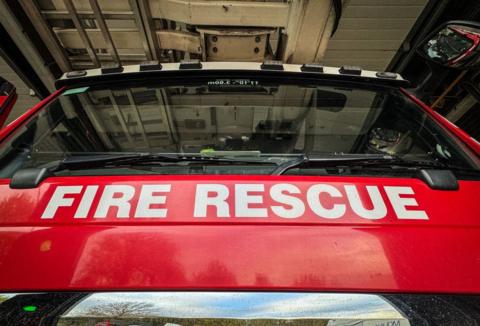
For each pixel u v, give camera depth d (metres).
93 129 1.72
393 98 1.88
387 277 0.94
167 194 1.14
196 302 0.88
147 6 2.06
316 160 1.33
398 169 1.35
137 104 1.87
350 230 1.04
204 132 1.86
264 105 1.94
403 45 3.37
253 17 2.04
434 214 1.11
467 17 2.88
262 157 1.42
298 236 1.02
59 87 1.88
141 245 0.98
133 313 0.86
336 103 1.92
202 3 1.99
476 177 1.31
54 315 0.86
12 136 1.46
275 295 0.89
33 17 2.04
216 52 2.28
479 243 1.03
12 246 0.99
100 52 2.41
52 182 1.19
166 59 2.49
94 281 0.91
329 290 0.91
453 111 3.06
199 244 0.98
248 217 1.07
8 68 3.88
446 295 0.92
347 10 3.21
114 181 1.19
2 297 0.89
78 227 1.03
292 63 2.28
